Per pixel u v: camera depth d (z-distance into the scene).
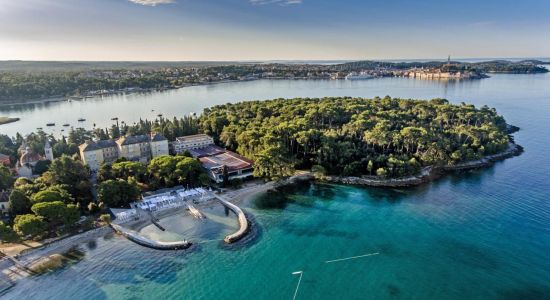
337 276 103.44
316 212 142.75
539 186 161.75
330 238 123.38
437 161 186.12
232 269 106.81
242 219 133.88
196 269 106.69
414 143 195.00
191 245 119.00
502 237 120.88
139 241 120.00
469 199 150.50
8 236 111.69
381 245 118.50
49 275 103.31
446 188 163.00
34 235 119.31
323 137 192.88
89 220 132.75
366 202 151.00
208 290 97.94
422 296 94.62
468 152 194.50
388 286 98.75
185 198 151.62
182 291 97.44
